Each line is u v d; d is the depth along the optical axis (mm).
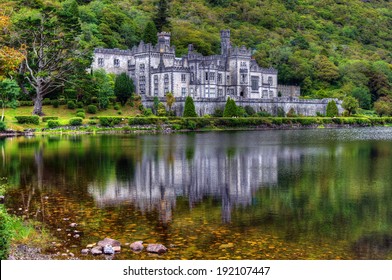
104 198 40188
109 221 33469
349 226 32906
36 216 34562
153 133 123000
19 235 29141
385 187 45469
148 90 168125
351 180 49125
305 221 33938
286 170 55719
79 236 30188
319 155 70750
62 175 50969
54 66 132250
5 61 46750
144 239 29812
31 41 129000
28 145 83312
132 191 43156
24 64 133875
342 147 83312
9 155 67500
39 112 129000
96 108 138875
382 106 198500
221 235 30703
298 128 155250
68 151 73188
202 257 26938
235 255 27344
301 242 29609
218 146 83750
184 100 152750
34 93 138250
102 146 82188
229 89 181000
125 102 149125
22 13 164375
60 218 34094
